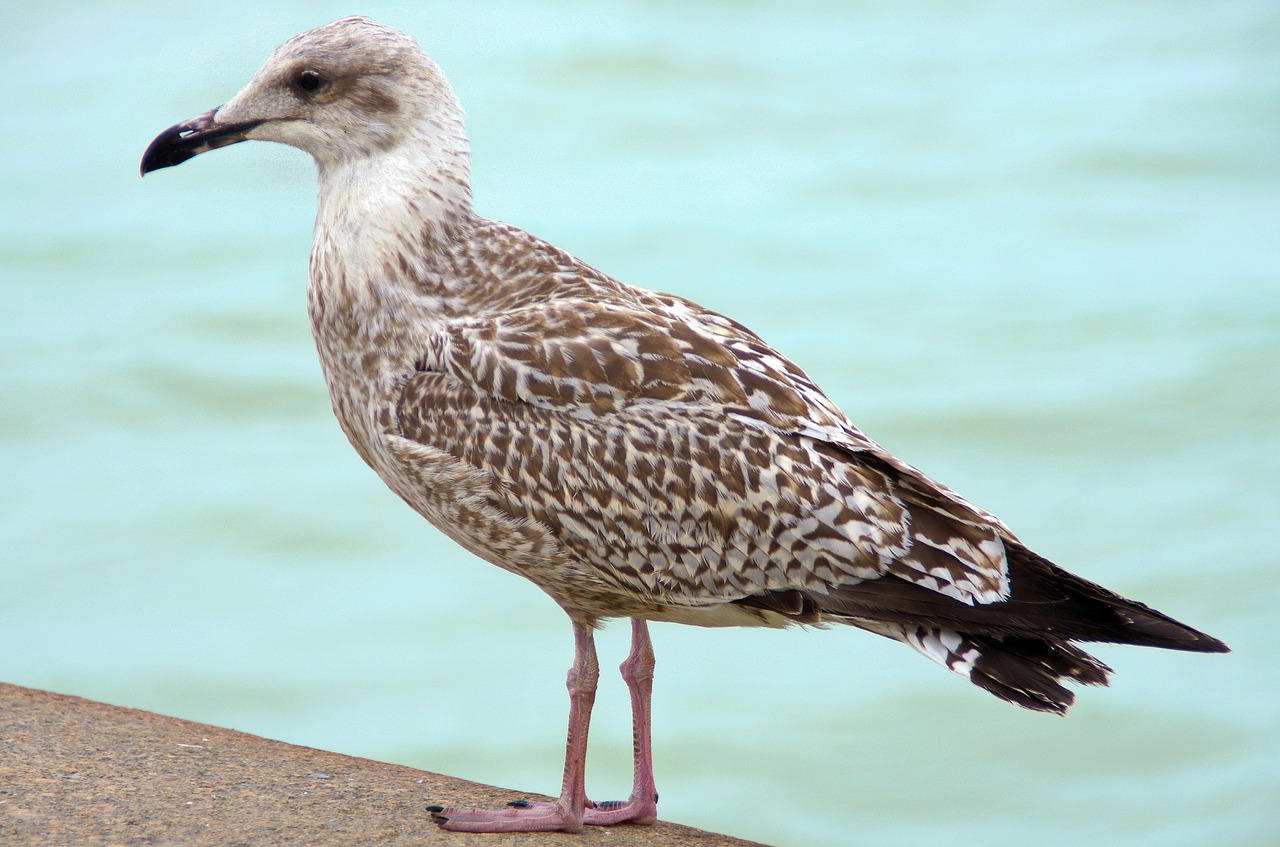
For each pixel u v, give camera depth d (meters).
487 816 10.17
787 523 9.81
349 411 10.73
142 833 9.58
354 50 10.50
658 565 10.05
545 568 10.30
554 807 10.33
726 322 10.61
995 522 9.87
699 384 9.95
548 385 9.98
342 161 10.68
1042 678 9.62
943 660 9.76
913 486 9.88
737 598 10.10
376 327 10.37
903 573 9.73
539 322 10.09
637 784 10.71
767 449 9.85
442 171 10.53
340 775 10.91
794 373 10.34
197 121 10.77
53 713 11.59
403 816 10.23
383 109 10.51
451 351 10.16
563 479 9.97
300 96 10.60
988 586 9.62
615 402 9.95
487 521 10.21
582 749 10.37
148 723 11.60
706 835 10.53
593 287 10.39
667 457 9.87
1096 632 9.50
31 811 9.76
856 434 10.21
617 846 10.13
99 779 10.37
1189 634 9.31
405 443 10.26
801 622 10.04
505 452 10.02
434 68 10.62
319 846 9.61
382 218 10.38
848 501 9.80
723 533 9.88
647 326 10.06
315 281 10.62
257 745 11.40
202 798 10.21
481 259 10.45
